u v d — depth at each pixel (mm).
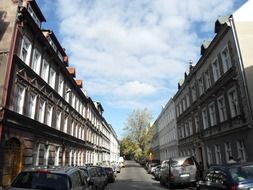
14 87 14766
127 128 69250
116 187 21125
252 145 16547
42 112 19562
